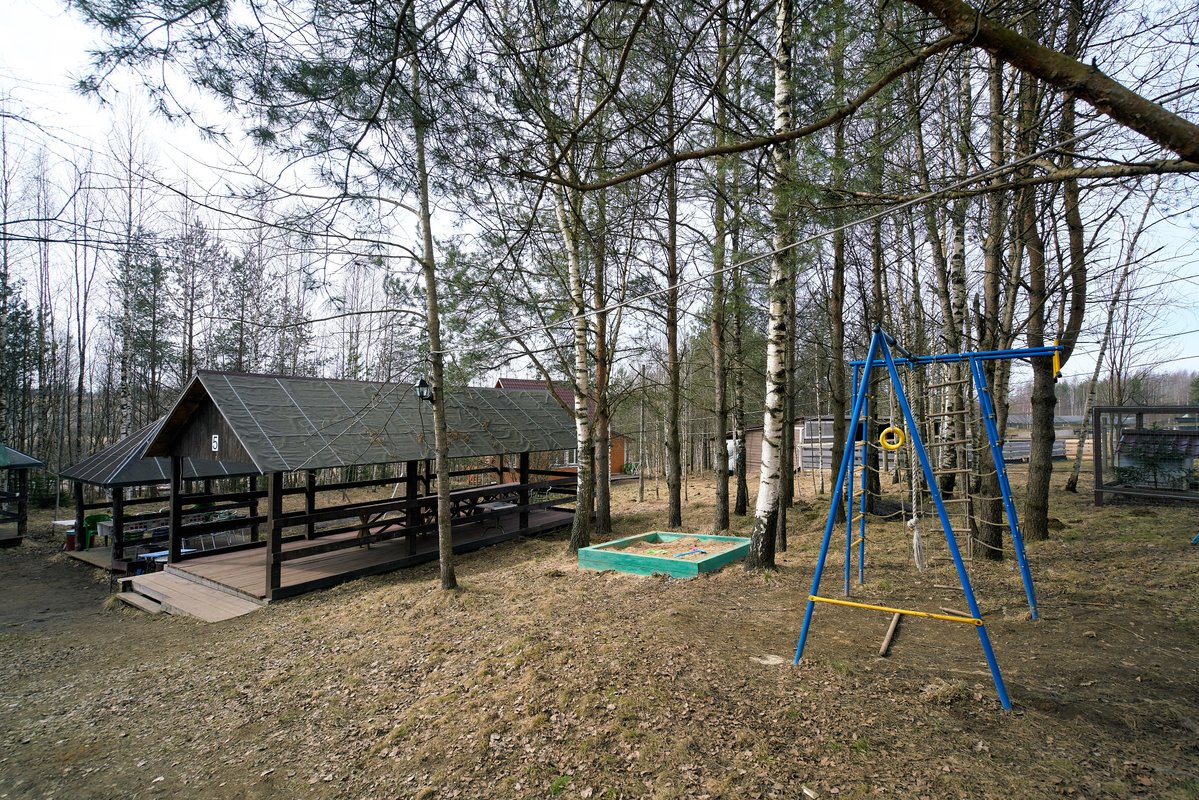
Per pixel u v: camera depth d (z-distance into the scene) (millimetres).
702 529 11844
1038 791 2658
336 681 5125
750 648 4617
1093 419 11180
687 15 3121
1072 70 1703
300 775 3736
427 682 4773
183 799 3627
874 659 4297
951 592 5984
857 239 9438
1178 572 6062
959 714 3400
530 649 4906
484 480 20672
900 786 2787
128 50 2648
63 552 13547
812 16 3539
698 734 3420
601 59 3539
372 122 3072
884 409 17750
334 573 9594
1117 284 10703
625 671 4281
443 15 2729
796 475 22641
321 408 10438
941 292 9258
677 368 12203
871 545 8742
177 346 20547
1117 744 2994
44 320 22828
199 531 11102
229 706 4926
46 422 23000
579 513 10625
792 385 11727
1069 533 8391
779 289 7078
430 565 10703
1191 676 3695
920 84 4082
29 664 6766
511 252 3637
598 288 11367
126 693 5492
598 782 3154
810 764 3039
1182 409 10523
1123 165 2076
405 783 3455
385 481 12469
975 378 5355
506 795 3188
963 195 2762
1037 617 5012
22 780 4070
